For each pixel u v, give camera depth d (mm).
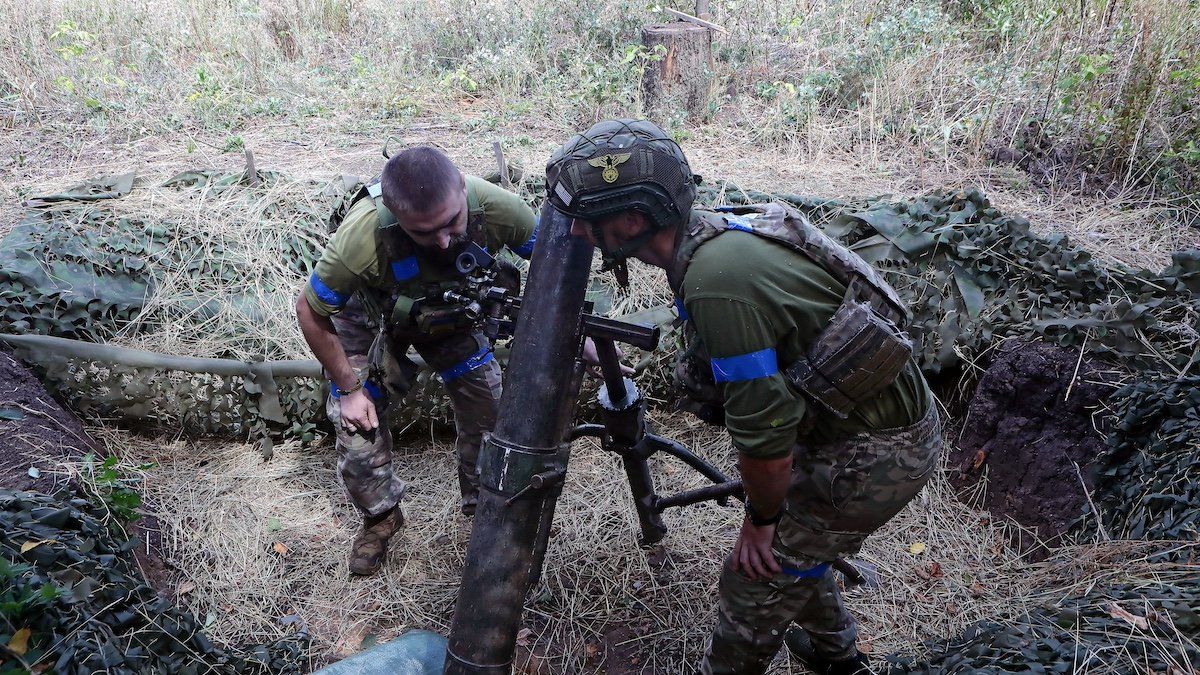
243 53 6656
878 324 1935
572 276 2129
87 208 4309
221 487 3594
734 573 2332
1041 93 5371
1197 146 4852
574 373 2188
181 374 3748
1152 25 5445
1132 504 3002
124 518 3113
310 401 3785
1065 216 4480
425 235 2477
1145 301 3502
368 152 5172
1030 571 3123
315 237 4348
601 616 3139
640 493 2680
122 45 6945
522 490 2143
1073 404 3336
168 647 2594
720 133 5461
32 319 3836
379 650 2715
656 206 1850
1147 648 2223
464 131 5539
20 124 5652
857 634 2957
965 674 2299
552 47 6609
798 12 6809
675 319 3922
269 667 2793
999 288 3734
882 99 5512
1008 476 3432
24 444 3170
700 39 5586
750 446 1949
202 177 4594
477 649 2205
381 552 3285
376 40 6961
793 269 1911
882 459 2152
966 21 6621
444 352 2953
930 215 3965
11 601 2283
